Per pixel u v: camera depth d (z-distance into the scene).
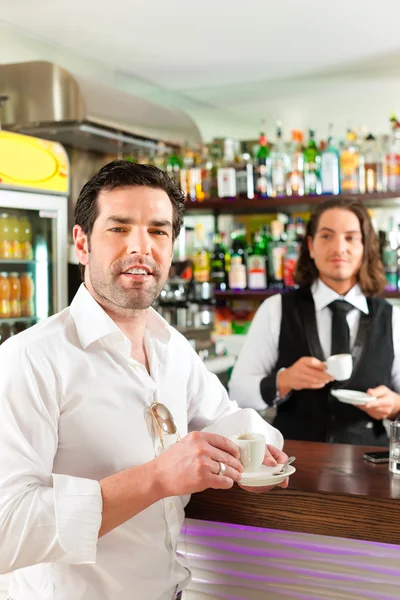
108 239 1.35
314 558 1.66
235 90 5.50
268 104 5.49
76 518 1.18
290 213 4.91
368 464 1.85
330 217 2.57
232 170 4.46
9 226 3.23
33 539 1.17
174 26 4.06
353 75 5.13
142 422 1.38
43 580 1.34
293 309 2.69
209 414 1.73
